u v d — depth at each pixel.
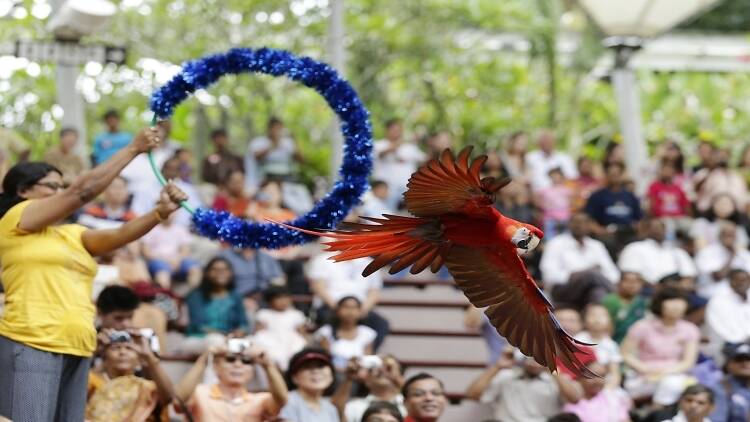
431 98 22.20
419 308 13.66
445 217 5.43
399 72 21.86
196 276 13.37
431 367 12.90
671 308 12.37
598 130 25.11
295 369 9.96
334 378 10.44
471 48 22.06
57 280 7.13
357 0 21.12
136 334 8.84
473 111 22.58
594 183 16.73
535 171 16.62
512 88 22.69
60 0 14.71
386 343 13.22
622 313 13.07
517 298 5.78
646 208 16.39
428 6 21.27
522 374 11.10
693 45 23.11
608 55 20.77
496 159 15.99
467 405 11.22
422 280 14.18
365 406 10.43
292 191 15.89
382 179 15.78
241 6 19.72
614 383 11.52
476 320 13.23
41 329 7.05
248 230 7.46
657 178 16.33
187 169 15.20
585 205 15.71
